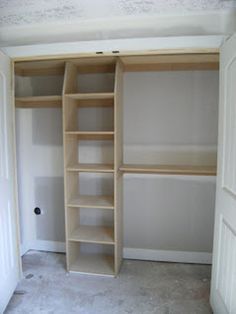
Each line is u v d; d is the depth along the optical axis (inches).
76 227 109.4
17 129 110.3
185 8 71.7
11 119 85.1
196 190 106.0
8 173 83.0
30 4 77.3
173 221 108.7
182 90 103.0
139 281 96.0
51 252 117.6
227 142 68.4
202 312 80.0
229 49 66.1
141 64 102.7
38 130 114.3
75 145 107.1
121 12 74.6
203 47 73.1
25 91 113.6
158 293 89.2
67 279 97.2
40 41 79.9
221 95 72.7
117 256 99.4
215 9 70.7
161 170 96.0
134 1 73.3
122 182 107.3
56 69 108.6
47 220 117.8
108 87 107.3
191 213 107.3
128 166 102.3
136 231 111.2
